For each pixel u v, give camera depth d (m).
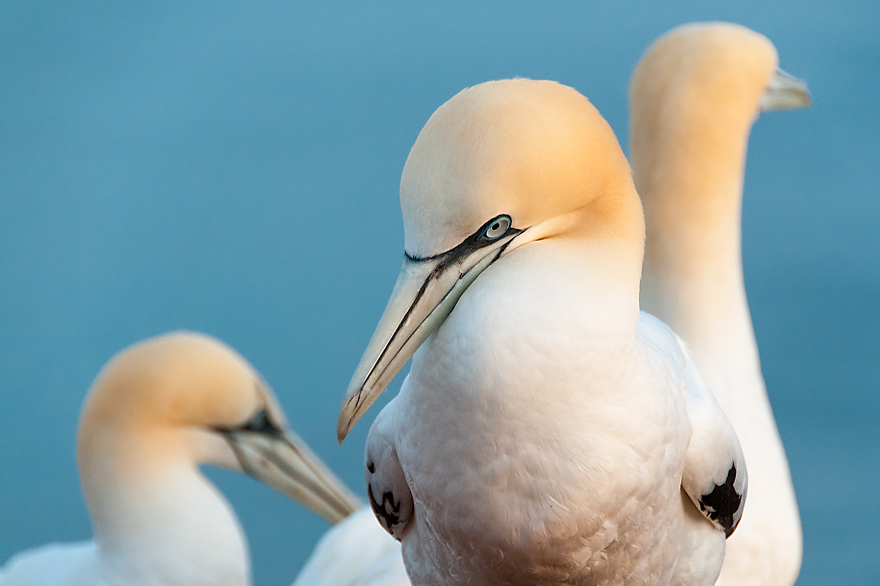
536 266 5.41
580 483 5.42
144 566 5.97
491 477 5.42
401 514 5.54
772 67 6.07
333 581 5.94
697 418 5.54
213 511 5.99
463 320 5.41
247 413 6.05
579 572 5.46
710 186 6.04
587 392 5.41
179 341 6.03
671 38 6.07
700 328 6.03
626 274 5.43
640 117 6.07
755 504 5.97
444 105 5.41
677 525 5.51
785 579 6.00
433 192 5.40
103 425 5.98
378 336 5.42
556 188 5.41
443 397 5.42
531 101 5.41
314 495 6.10
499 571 5.47
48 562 6.02
